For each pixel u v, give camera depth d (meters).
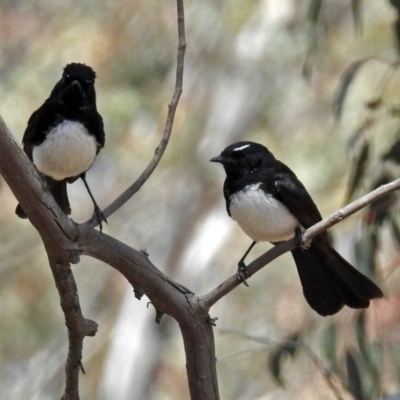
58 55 17.36
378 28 15.34
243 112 16.97
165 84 17.33
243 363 16.34
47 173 8.53
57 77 17.23
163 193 17.64
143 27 17.45
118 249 6.91
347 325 9.84
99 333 18.08
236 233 16.77
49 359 18.14
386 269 12.03
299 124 16.86
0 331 17.95
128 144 17.06
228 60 17.05
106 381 16.56
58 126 8.26
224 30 16.94
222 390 16.23
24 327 18.06
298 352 11.24
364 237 9.58
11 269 18.02
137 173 17.31
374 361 9.55
